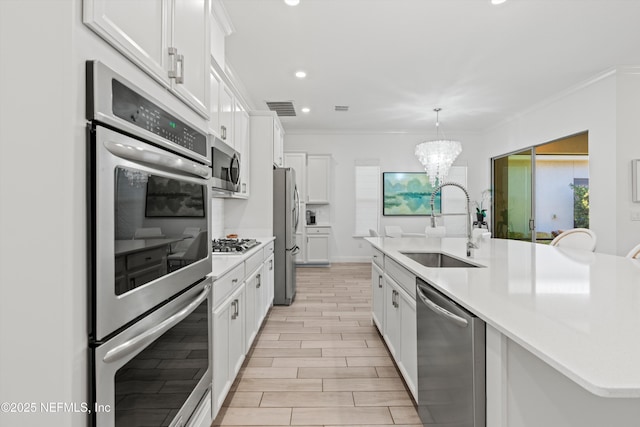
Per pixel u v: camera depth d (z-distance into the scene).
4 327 0.68
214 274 1.64
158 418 1.03
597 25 3.09
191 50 1.33
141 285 0.90
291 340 2.94
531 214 5.59
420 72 4.12
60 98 0.68
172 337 1.12
